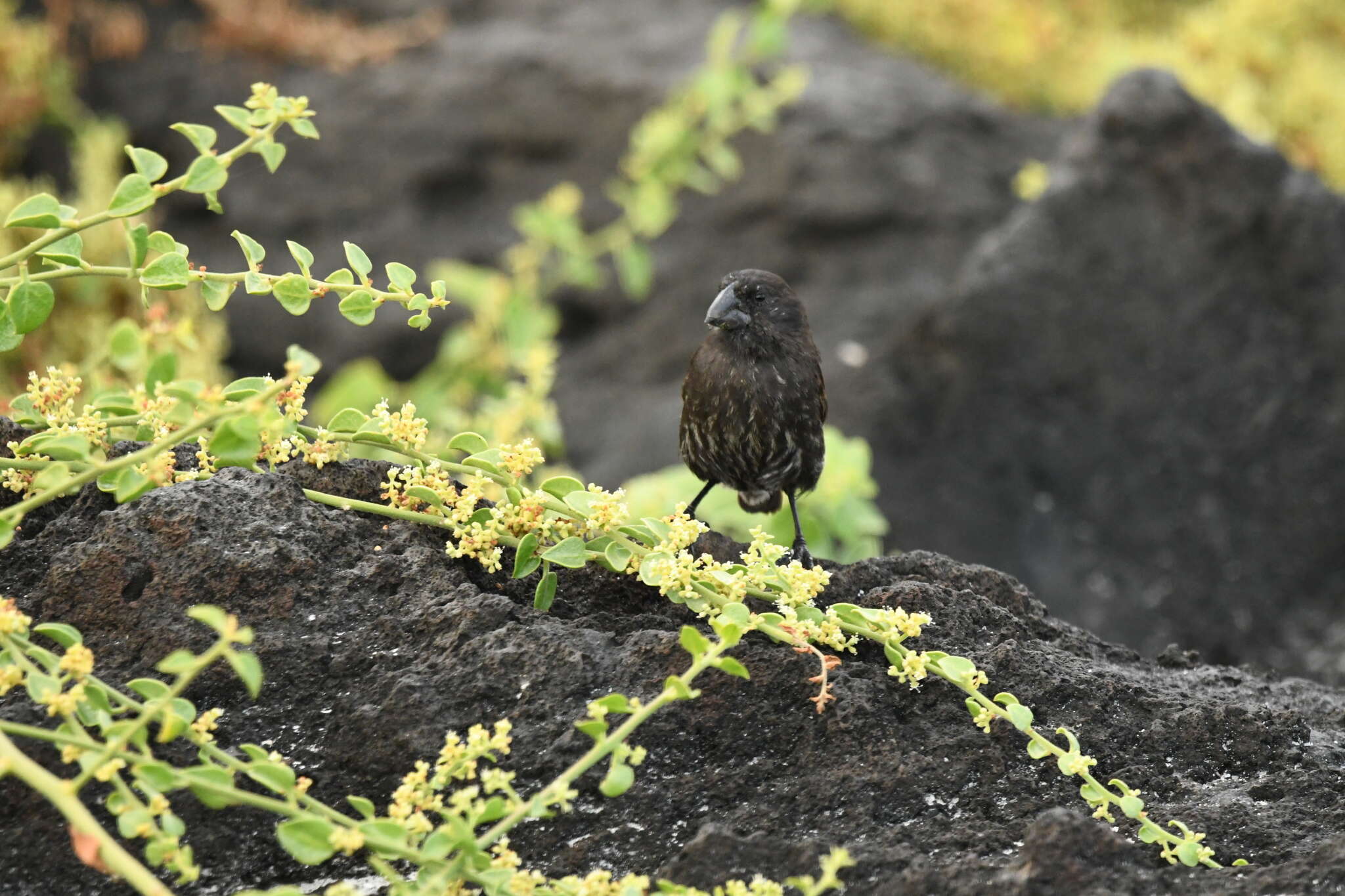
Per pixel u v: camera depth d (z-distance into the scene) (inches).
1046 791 208.8
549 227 611.8
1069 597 581.0
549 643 211.8
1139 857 181.0
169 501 217.5
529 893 162.1
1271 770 218.5
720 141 727.1
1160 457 587.8
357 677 210.5
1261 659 572.1
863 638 228.8
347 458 243.0
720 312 339.0
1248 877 178.4
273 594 214.5
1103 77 855.1
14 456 231.9
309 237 786.2
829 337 696.4
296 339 762.8
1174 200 582.2
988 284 590.2
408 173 789.2
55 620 209.8
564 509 217.0
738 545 253.0
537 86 791.7
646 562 204.4
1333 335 576.4
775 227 736.3
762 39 618.2
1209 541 581.6
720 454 356.2
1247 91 789.9
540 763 201.6
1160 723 222.5
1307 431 579.5
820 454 359.6
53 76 788.0
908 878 179.8
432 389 609.0
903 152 748.0
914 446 598.9
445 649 212.5
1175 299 584.4
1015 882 174.6
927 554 263.0
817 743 208.4
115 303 507.5
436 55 831.7
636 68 792.3
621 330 745.6
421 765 167.6
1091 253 587.2
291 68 828.6
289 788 161.6
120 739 149.3
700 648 170.9
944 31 879.7
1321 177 753.6
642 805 201.5
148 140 810.2
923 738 212.8
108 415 225.0
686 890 163.5
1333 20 855.1
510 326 610.5
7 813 190.1
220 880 193.6
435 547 230.2
